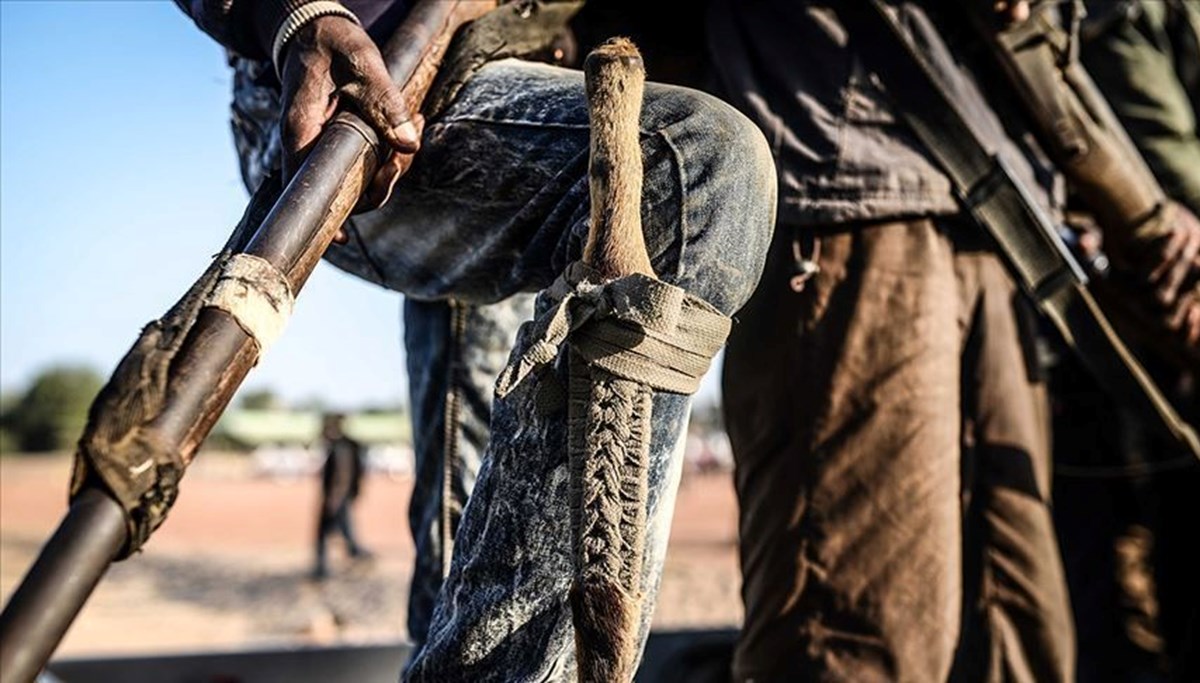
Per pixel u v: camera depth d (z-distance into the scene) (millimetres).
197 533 27484
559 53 1880
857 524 1986
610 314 1272
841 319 2016
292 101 1434
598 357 1281
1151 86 2734
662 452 1337
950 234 2082
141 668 3400
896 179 1999
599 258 1308
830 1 2053
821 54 2037
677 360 1296
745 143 1432
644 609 1376
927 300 2020
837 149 2004
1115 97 2762
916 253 2031
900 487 1982
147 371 1104
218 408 1146
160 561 18562
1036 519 2092
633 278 1269
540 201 1552
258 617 11781
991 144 2055
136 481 1064
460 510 2129
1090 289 2562
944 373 2025
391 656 3424
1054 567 2107
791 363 2039
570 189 1519
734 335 2107
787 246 2047
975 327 2098
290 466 63219
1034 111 2158
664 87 1498
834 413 2010
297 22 1471
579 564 1255
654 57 2078
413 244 1782
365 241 1861
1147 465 2906
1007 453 2086
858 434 1999
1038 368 2189
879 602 1964
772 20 2076
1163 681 3240
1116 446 3150
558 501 1354
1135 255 2447
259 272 1214
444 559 2123
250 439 70312
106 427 1070
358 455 16359
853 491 1994
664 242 1396
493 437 1426
